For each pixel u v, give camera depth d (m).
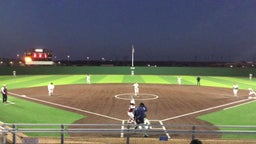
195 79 79.69
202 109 36.94
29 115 32.22
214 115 33.41
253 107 38.41
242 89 58.06
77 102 41.22
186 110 36.22
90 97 45.66
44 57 143.25
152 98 45.09
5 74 88.38
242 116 32.91
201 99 44.78
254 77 89.62
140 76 87.38
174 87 59.88
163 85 63.47
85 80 73.44
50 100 42.75
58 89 55.12
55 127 27.61
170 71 92.50
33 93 49.69
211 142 21.48
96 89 55.12
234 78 85.62
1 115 31.55
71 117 31.95
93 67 92.62
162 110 36.12
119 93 50.06
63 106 38.22
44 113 33.59
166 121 30.59
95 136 23.94
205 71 92.12
